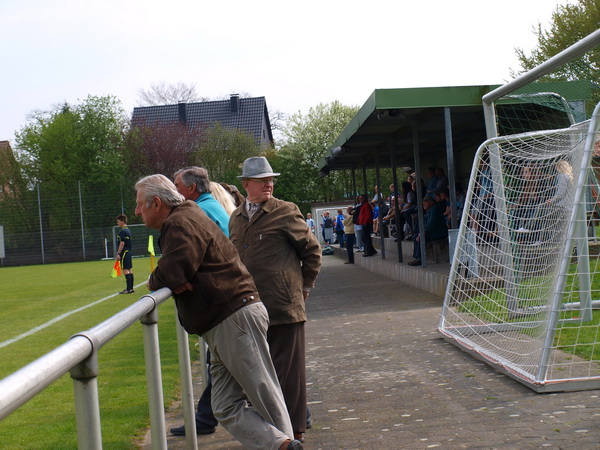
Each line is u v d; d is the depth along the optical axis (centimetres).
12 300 1736
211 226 355
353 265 2295
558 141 757
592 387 514
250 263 439
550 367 571
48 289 2067
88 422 200
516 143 789
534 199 733
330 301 1318
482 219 815
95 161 4956
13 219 4262
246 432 355
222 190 518
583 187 539
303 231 445
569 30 2562
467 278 817
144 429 516
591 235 751
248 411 362
